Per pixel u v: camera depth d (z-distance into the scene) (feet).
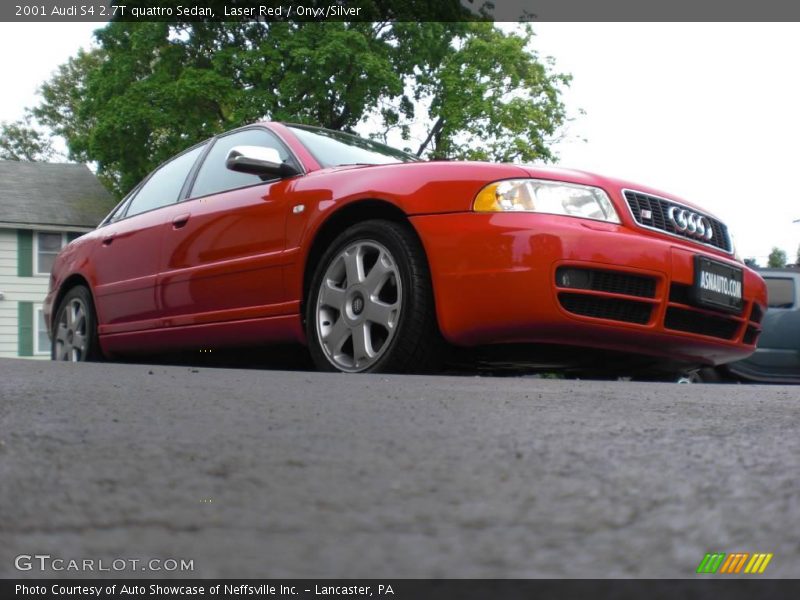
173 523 2.34
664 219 12.02
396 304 11.34
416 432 4.43
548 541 2.12
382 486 2.95
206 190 15.12
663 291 11.43
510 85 75.31
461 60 72.38
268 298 13.17
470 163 11.46
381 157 14.51
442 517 2.44
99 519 2.39
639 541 2.12
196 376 9.29
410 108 72.33
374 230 11.69
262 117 62.54
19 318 77.51
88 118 71.61
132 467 3.35
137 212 16.83
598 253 10.87
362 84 64.75
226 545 2.08
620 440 4.26
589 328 10.87
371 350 11.66
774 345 22.71
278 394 6.86
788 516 2.46
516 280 10.59
